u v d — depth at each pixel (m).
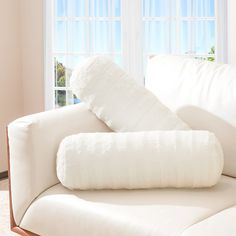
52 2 3.62
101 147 1.65
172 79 2.11
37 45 3.57
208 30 3.56
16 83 3.59
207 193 1.66
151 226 1.43
